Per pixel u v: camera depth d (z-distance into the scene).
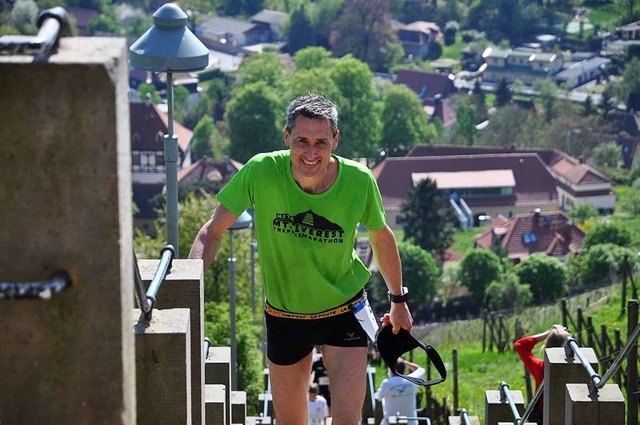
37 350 4.46
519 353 12.84
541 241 130.38
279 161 7.10
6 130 4.25
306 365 7.52
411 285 104.50
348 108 141.00
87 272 4.39
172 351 5.75
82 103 4.24
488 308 94.00
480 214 151.75
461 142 172.75
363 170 7.14
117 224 4.36
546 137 171.88
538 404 12.73
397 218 145.62
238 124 137.62
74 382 4.50
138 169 148.38
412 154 154.25
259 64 148.88
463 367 35.94
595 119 176.50
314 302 7.28
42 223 4.35
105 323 4.45
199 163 138.12
